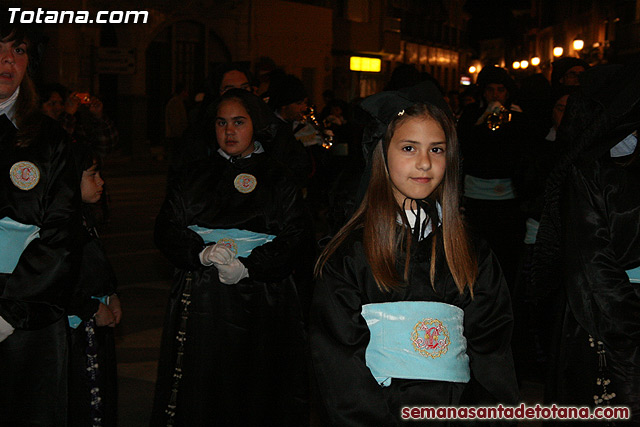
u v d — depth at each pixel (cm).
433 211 291
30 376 343
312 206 702
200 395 418
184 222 424
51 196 342
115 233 1184
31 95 350
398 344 283
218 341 418
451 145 288
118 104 2475
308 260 464
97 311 378
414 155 280
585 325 348
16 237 339
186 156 498
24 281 332
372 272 285
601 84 365
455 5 5759
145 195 1683
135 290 827
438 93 291
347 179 471
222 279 409
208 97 530
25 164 338
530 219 566
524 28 6000
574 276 350
